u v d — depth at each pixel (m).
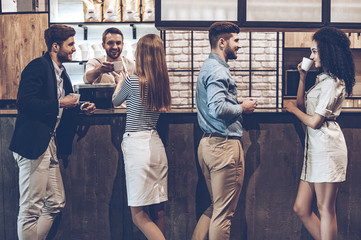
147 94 2.13
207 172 2.30
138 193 2.15
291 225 2.55
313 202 2.54
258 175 2.52
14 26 4.96
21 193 2.27
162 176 2.22
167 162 2.29
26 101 2.12
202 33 5.27
